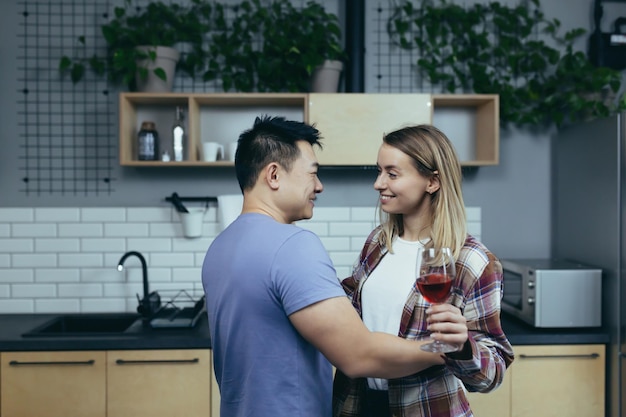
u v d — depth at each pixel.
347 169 3.33
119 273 3.27
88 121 3.28
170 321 2.78
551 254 3.39
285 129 1.38
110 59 3.25
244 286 1.27
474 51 3.31
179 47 3.29
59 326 3.13
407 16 3.33
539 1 3.37
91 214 3.26
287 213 1.40
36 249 3.25
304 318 1.22
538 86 3.30
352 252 3.32
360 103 3.00
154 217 3.27
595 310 2.72
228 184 3.31
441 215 1.53
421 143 1.54
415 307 1.51
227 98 3.07
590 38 3.35
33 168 3.27
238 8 3.29
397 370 1.25
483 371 1.30
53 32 3.25
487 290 1.45
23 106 3.26
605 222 2.76
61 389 2.59
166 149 3.26
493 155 3.08
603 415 2.68
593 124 2.89
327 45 3.11
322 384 1.35
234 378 1.32
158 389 2.61
